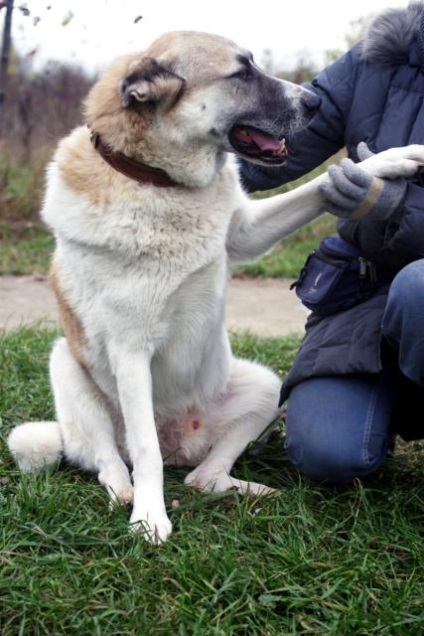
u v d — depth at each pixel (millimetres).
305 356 3072
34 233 8844
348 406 2939
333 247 3154
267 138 3215
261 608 2441
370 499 3053
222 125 3131
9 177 9227
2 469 3283
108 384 3264
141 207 2979
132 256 2982
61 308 3361
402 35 2969
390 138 3008
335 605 2441
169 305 3082
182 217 3016
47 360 4711
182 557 2627
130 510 3055
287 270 7773
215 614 2430
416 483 3270
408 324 2639
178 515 3004
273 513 2969
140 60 3033
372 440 2918
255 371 3537
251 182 3463
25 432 3334
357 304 3098
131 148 2994
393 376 3033
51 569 2607
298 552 2678
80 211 3018
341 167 2814
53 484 3104
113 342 3080
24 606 2424
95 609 2443
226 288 3326
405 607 2445
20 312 6395
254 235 3326
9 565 2611
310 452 2941
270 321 6262
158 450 3000
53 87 9906
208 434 3463
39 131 9648
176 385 3309
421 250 2822
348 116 3176
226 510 3084
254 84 3170
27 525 2809
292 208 3277
